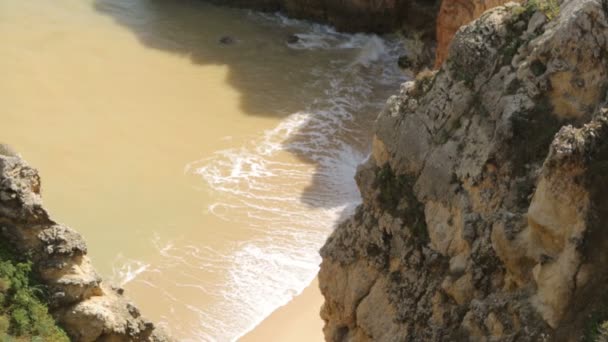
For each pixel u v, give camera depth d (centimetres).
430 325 1669
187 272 3225
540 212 1391
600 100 1513
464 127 1709
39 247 1545
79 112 4334
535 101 1588
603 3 1507
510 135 1593
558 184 1359
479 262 1577
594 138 1341
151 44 5144
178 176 3859
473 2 3512
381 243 1861
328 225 3531
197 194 3725
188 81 4756
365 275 1897
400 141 1816
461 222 1653
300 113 4466
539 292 1401
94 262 3259
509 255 1464
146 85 4688
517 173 1580
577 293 1348
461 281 1602
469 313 1533
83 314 1552
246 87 4719
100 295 1614
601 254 1338
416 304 1747
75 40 5072
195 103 4512
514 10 1711
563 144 1350
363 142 4219
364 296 1892
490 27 1717
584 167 1337
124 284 3144
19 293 1505
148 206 3625
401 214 1814
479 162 1650
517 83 1622
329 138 4231
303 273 3219
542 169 1411
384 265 1855
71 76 4681
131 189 3738
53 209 3562
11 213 1524
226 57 5075
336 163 4019
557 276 1362
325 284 2025
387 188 1855
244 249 3366
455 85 1739
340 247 1980
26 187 1546
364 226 1905
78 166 3891
